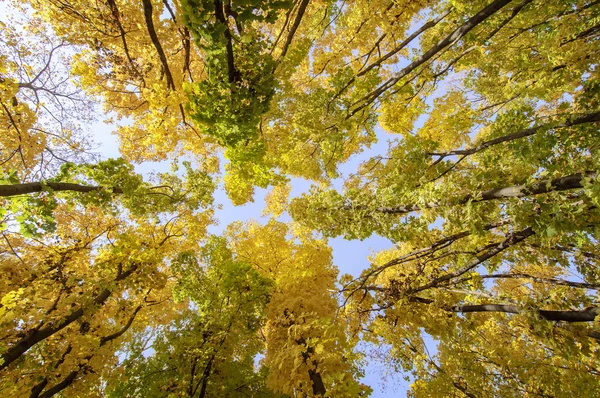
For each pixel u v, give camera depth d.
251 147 6.17
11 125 6.56
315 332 6.47
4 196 4.86
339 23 7.27
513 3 5.84
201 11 3.35
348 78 6.10
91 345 6.16
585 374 6.16
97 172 6.50
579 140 4.53
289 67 5.75
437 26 7.09
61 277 6.50
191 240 9.37
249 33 4.12
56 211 7.29
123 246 7.54
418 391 7.75
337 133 6.74
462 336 7.90
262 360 10.32
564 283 5.30
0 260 5.99
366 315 7.92
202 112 4.66
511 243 5.20
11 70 8.07
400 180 6.02
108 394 7.68
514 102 7.88
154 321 9.98
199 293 8.40
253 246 9.83
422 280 6.74
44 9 6.90
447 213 4.32
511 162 4.69
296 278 8.31
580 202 3.43
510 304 4.94
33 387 5.65
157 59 7.59
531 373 6.92
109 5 6.42
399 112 8.09
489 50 7.96
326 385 5.69
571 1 5.77
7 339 5.17
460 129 7.91
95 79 8.38
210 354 7.84
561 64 6.07
